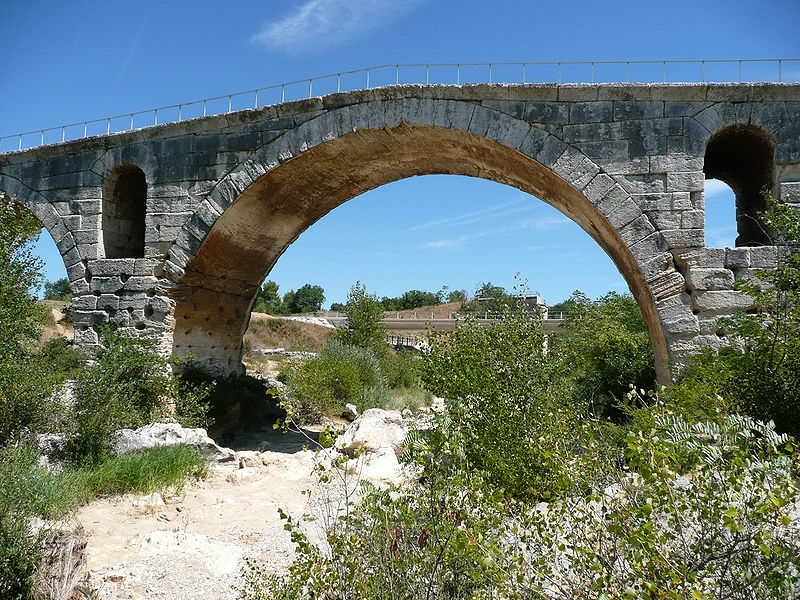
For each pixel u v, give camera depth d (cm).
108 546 832
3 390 1136
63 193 1770
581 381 1775
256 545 840
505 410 843
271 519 959
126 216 1836
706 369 1059
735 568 440
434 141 1562
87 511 972
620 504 474
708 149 1535
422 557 527
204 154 1631
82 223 1741
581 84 1368
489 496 555
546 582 521
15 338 1274
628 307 2309
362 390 2302
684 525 478
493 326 1012
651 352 1755
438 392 956
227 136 1617
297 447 1603
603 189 1348
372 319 3225
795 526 466
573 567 471
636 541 408
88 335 1692
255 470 1289
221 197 1608
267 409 1994
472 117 1432
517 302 1310
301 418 1938
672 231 1311
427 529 545
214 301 1861
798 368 938
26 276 1330
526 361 945
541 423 817
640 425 774
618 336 1800
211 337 1922
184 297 1694
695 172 1315
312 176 1703
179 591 680
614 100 1362
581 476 520
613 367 1745
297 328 5106
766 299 1009
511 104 1413
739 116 1314
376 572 531
